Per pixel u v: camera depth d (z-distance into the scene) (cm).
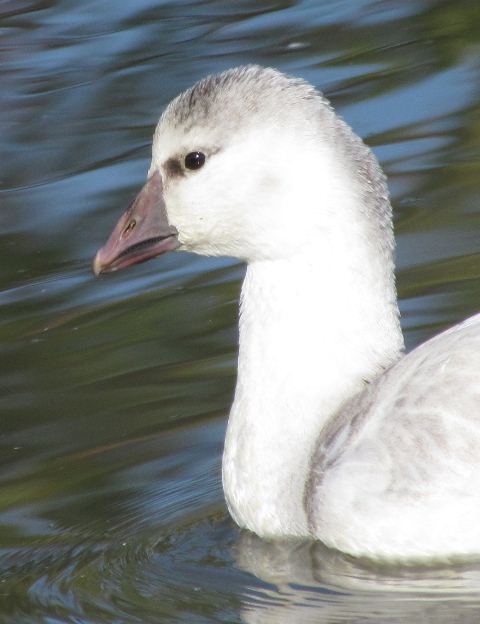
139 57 1814
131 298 1392
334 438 979
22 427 1210
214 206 1016
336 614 937
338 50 1791
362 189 988
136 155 1617
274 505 1010
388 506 937
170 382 1259
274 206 998
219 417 1209
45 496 1123
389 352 1016
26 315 1380
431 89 1684
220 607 964
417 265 1373
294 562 995
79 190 1566
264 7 1923
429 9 1866
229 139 1001
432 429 934
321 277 1002
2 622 969
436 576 942
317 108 990
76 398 1247
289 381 1012
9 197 1570
